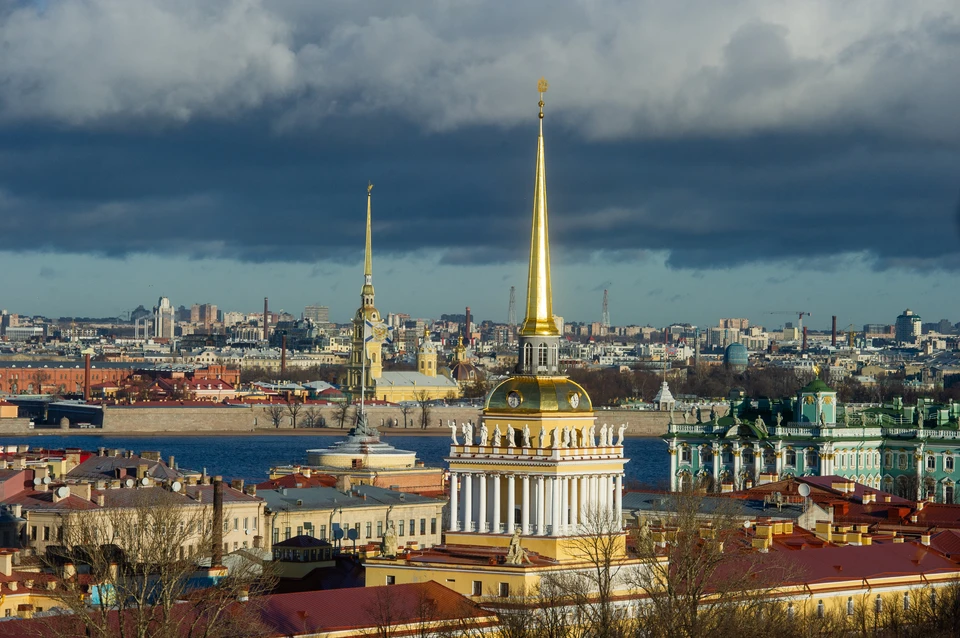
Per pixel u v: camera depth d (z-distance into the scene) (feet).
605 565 593.42
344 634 556.51
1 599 653.30
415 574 617.62
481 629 573.74
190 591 614.34
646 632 583.17
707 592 610.65
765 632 589.73
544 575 599.57
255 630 542.57
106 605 559.79
